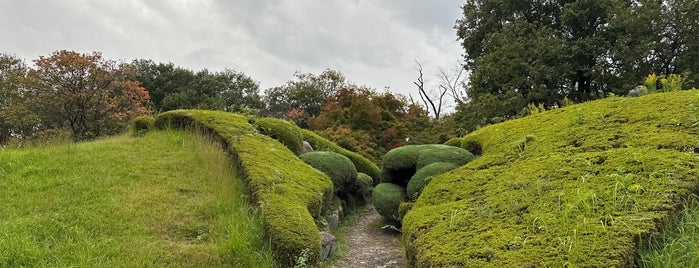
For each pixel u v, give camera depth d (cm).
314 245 462
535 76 1644
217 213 559
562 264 265
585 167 411
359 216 824
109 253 429
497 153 607
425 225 418
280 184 595
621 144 459
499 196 423
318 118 1819
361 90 2128
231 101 2994
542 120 674
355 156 1098
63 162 713
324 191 676
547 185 394
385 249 583
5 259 388
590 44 1642
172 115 976
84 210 529
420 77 3072
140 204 567
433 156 723
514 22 1859
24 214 516
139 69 2681
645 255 269
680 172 349
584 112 613
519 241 311
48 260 404
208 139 823
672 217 302
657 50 1606
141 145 848
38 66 1388
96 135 1470
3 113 1475
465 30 2164
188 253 440
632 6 1666
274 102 3197
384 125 1706
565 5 1756
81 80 1433
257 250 460
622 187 341
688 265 256
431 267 326
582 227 299
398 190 729
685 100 527
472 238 346
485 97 1669
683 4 1548
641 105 561
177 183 657
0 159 704
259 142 794
